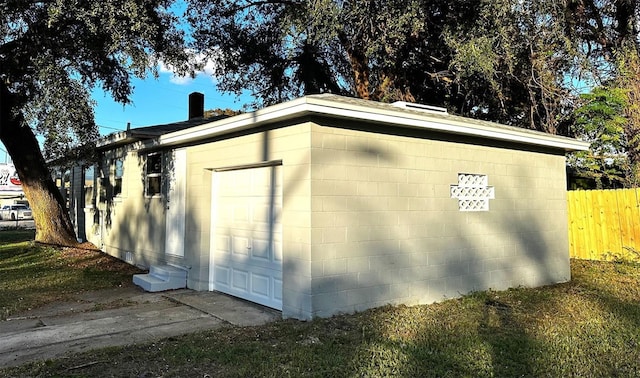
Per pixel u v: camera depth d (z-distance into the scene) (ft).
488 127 24.12
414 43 45.65
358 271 20.01
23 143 44.39
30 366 13.89
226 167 24.59
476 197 25.36
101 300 24.12
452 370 13.69
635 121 38.40
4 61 33.91
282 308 20.17
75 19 29.37
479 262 24.95
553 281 28.71
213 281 26.43
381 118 19.77
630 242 33.63
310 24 41.52
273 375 13.08
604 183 44.75
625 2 41.45
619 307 21.45
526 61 42.06
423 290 22.36
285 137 20.03
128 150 37.14
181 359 14.40
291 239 19.58
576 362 14.34
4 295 25.53
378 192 20.88
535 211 28.32
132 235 36.27
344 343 16.01
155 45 35.19
